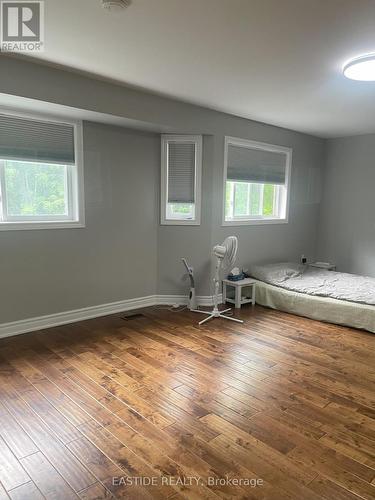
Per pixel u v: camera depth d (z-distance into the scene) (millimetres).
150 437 1970
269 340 3400
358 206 5641
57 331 3512
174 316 4055
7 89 2746
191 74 3014
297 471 1743
